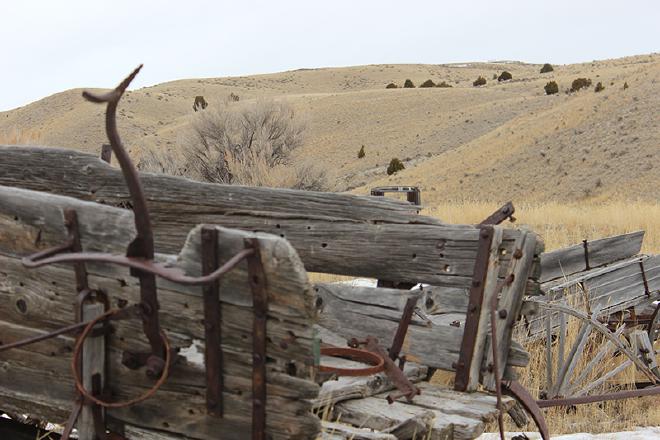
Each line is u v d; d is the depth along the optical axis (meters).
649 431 5.56
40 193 3.06
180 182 4.61
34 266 2.70
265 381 2.57
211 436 2.72
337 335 4.38
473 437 3.39
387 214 4.32
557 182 46.38
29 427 3.85
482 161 55.59
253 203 4.57
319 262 4.43
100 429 2.93
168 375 2.81
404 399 3.77
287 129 19.86
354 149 79.50
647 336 6.52
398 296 4.22
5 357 3.24
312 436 2.51
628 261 7.41
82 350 2.90
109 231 2.87
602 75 93.88
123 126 101.44
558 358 6.13
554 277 7.04
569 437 5.26
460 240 3.95
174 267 2.69
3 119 122.38
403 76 158.75
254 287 2.53
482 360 3.90
